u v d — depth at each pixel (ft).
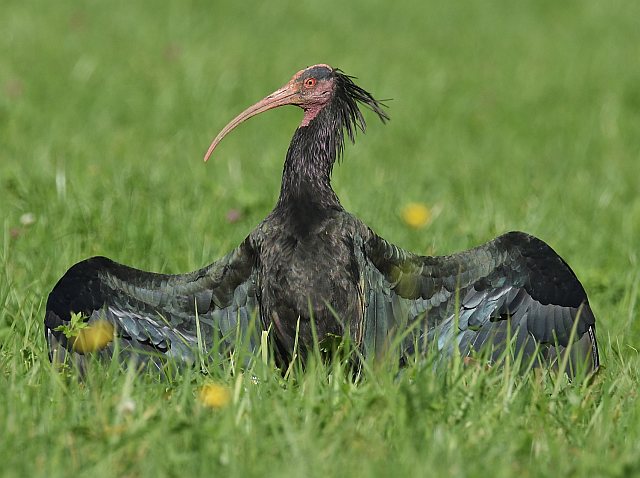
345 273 34.91
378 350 35.47
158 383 31.68
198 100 80.18
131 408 27.78
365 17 117.70
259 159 65.62
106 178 55.57
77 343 33.99
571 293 34.73
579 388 32.17
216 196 52.90
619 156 71.36
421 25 115.55
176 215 48.75
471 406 29.01
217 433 26.84
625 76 95.14
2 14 107.55
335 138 37.32
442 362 32.07
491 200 54.80
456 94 87.71
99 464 25.71
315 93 37.45
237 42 102.01
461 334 35.24
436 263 35.32
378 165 65.16
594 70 96.84
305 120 37.42
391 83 88.99
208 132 73.10
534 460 27.09
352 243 35.24
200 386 30.91
